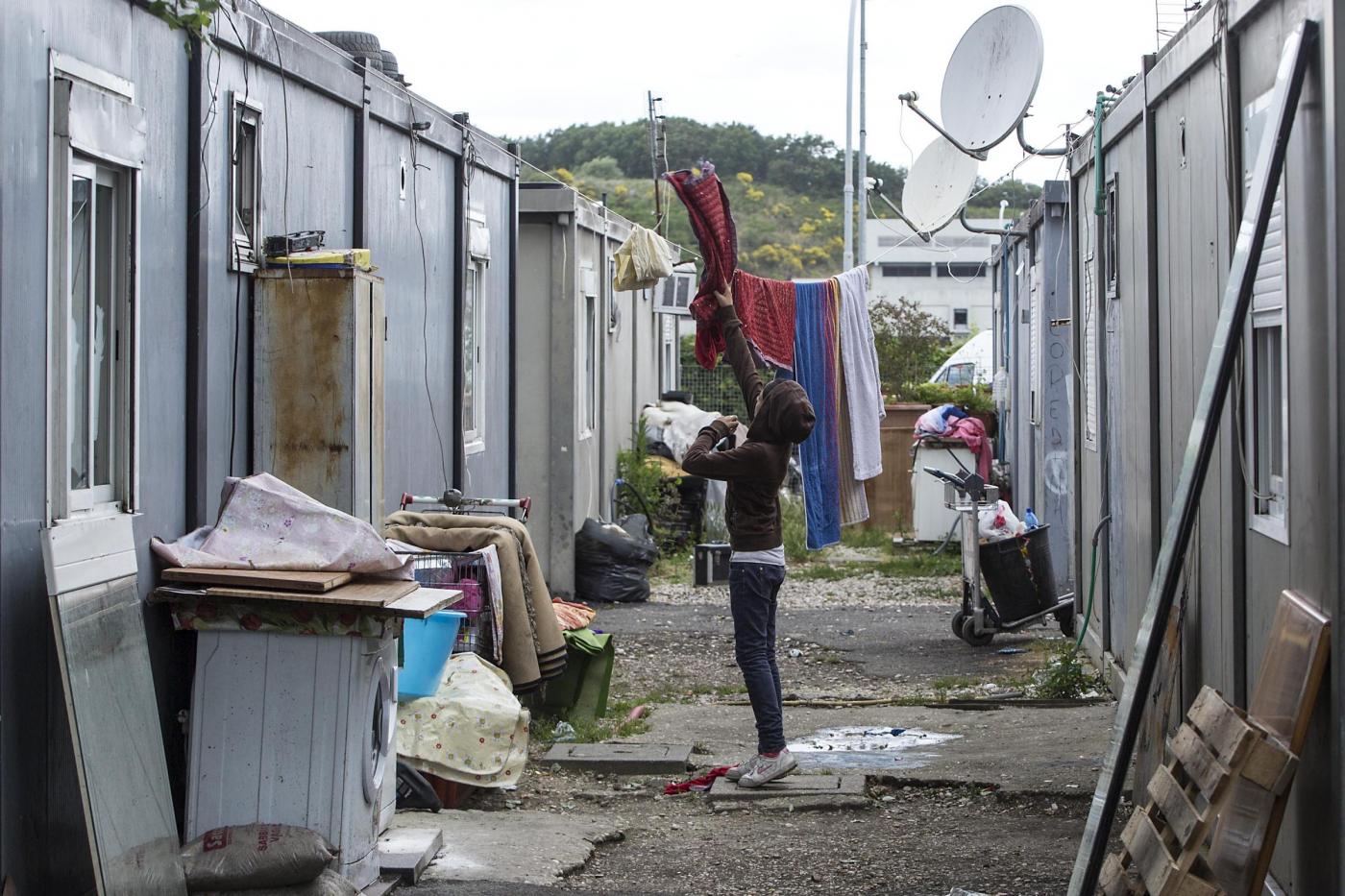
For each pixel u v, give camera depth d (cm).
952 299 5150
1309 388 426
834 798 682
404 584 523
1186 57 620
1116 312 878
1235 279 450
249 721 509
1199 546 587
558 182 1371
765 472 702
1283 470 477
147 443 527
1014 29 1034
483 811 662
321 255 627
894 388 2756
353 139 782
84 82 471
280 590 502
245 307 622
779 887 557
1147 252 727
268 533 530
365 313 641
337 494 625
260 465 627
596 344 1590
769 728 713
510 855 578
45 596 447
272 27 649
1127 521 844
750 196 6862
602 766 759
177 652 539
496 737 671
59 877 458
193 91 564
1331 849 404
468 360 1096
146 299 526
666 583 1527
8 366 425
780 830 644
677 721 884
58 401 455
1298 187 438
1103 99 904
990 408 1988
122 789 447
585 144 6919
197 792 509
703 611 1348
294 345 625
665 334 2291
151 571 521
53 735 454
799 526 1797
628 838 634
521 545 785
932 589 1484
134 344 509
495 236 1167
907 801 691
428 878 543
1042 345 1302
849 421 980
